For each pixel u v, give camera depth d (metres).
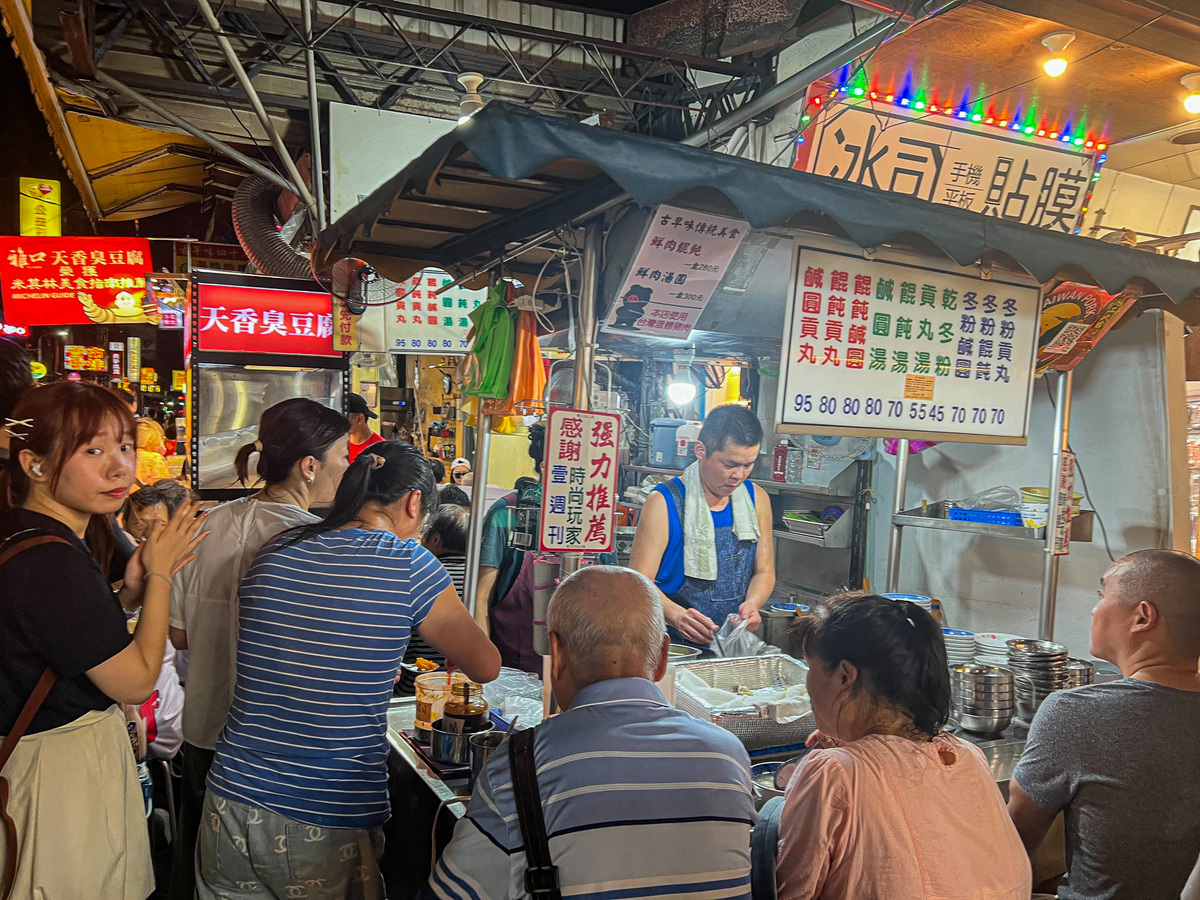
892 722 1.45
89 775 1.61
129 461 1.64
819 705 1.53
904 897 1.29
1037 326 2.41
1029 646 2.64
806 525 4.66
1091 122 3.69
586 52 5.83
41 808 1.53
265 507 2.09
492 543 3.02
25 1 4.53
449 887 1.22
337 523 1.84
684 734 1.25
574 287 2.53
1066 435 3.11
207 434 4.07
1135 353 3.41
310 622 1.70
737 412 2.71
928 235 1.90
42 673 1.53
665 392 5.44
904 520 3.75
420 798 1.97
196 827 2.09
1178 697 1.63
